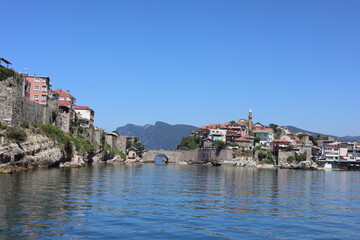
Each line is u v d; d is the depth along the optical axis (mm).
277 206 42062
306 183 85750
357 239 27531
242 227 29844
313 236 27891
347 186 81000
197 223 30641
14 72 93000
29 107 105875
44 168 96812
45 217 30328
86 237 25219
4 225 27141
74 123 170375
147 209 36219
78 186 54062
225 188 63000
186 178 87875
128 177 81188
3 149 77062
